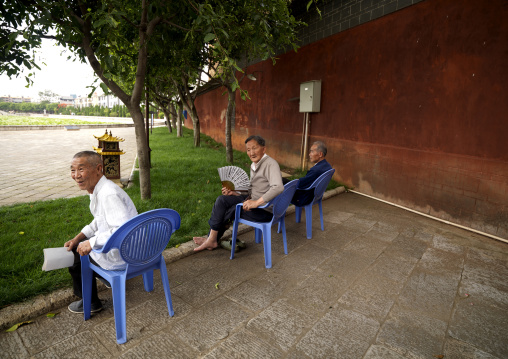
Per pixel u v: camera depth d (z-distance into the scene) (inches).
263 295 103.7
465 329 87.0
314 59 278.5
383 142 214.5
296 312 94.5
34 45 148.1
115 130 1155.3
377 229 165.5
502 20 142.4
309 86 269.4
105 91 132.9
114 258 80.4
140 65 169.0
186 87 470.0
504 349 79.4
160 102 768.3
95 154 81.0
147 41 163.5
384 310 95.7
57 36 155.5
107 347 79.1
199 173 282.0
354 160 241.9
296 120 313.0
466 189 163.8
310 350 78.7
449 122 169.6
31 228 145.8
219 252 136.9
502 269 121.8
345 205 209.3
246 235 157.6
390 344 80.9
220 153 425.1
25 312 88.0
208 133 719.1
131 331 85.4
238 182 128.7
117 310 79.6
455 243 146.8
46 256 81.4
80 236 85.0
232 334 84.6
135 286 108.3
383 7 204.4
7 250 120.3
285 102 329.7
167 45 208.4
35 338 81.7
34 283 99.0
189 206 187.3
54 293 96.7
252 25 175.8
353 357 76.4
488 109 150.6
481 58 151.9
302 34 292.4
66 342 80.6
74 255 85.4
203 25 147.6
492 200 152.6
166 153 422.6
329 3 254.4
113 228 75.2
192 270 120.6
